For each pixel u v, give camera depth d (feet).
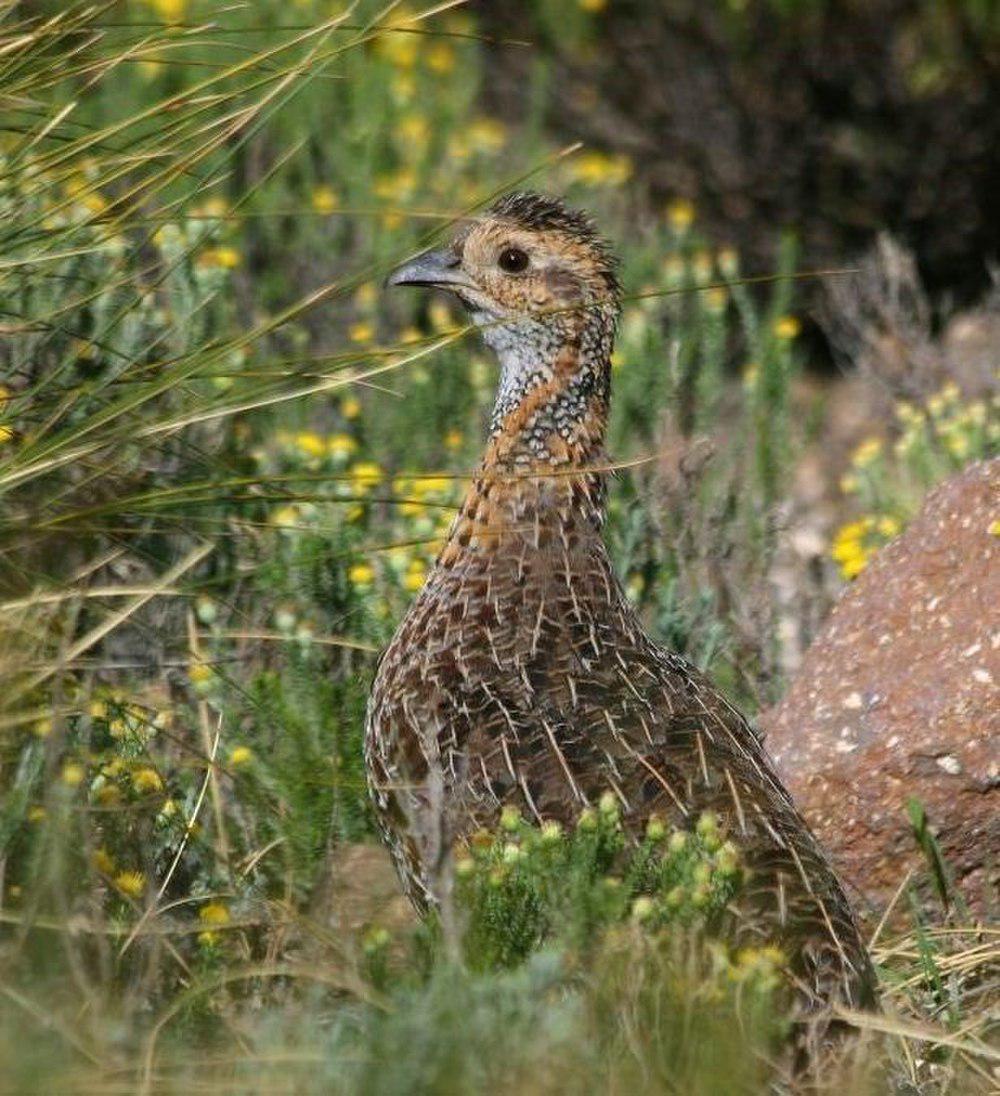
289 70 30.76
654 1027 23.48
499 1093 22.02
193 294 37.50
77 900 25.72
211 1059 23.20
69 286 34.71
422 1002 22.72
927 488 45.34
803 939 25.84
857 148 71.51
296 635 32.27
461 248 34.12
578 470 31.32
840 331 66.85
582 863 25.85
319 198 55.01
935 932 31.30
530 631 31.14
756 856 27.02
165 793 29.14
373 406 44.96
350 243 56.08
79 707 27.61
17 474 27.94
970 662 33.42
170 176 30.53
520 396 33.42
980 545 34.50
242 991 26.02
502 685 30.22
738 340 63.52
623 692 29.96
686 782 28.14
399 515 40.91
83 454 28.45
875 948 31.53
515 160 64.90
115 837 27.96
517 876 25.84
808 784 33.50
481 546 32.07
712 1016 23.59
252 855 29.58
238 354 37.19
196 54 56.80
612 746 28.81
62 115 30.07
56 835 24.63
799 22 70.54
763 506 44.37
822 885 27.07
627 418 45.09
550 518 32.65
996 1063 27.73
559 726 29.25
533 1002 22.75
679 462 42.11
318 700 33.01
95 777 28.96
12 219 30.55
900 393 58.44
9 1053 21.77
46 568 28.68
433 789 25.81
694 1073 23.16
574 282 33.47
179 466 34.53
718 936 25.58
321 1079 22.07
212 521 30.73
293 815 30.14
